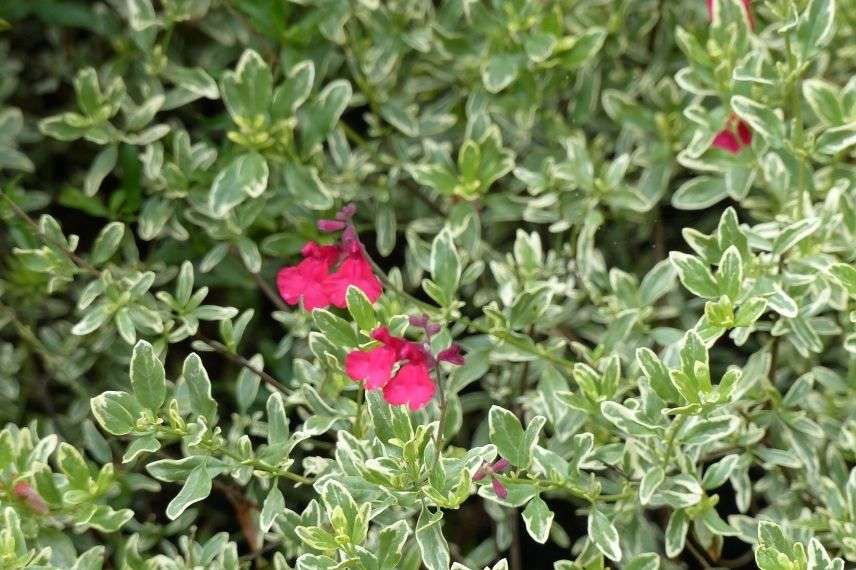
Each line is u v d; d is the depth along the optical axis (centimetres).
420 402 109
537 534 109
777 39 127
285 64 127
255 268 123
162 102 126
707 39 129
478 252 126
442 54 128
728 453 118
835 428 118
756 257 116
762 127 116
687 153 120
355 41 129
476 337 120
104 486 112
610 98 128
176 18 127
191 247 127
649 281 121
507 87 129
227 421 131
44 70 136
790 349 123
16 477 112
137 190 126
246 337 131
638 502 115
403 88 131
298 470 124
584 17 129
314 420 114
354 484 111
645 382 114
